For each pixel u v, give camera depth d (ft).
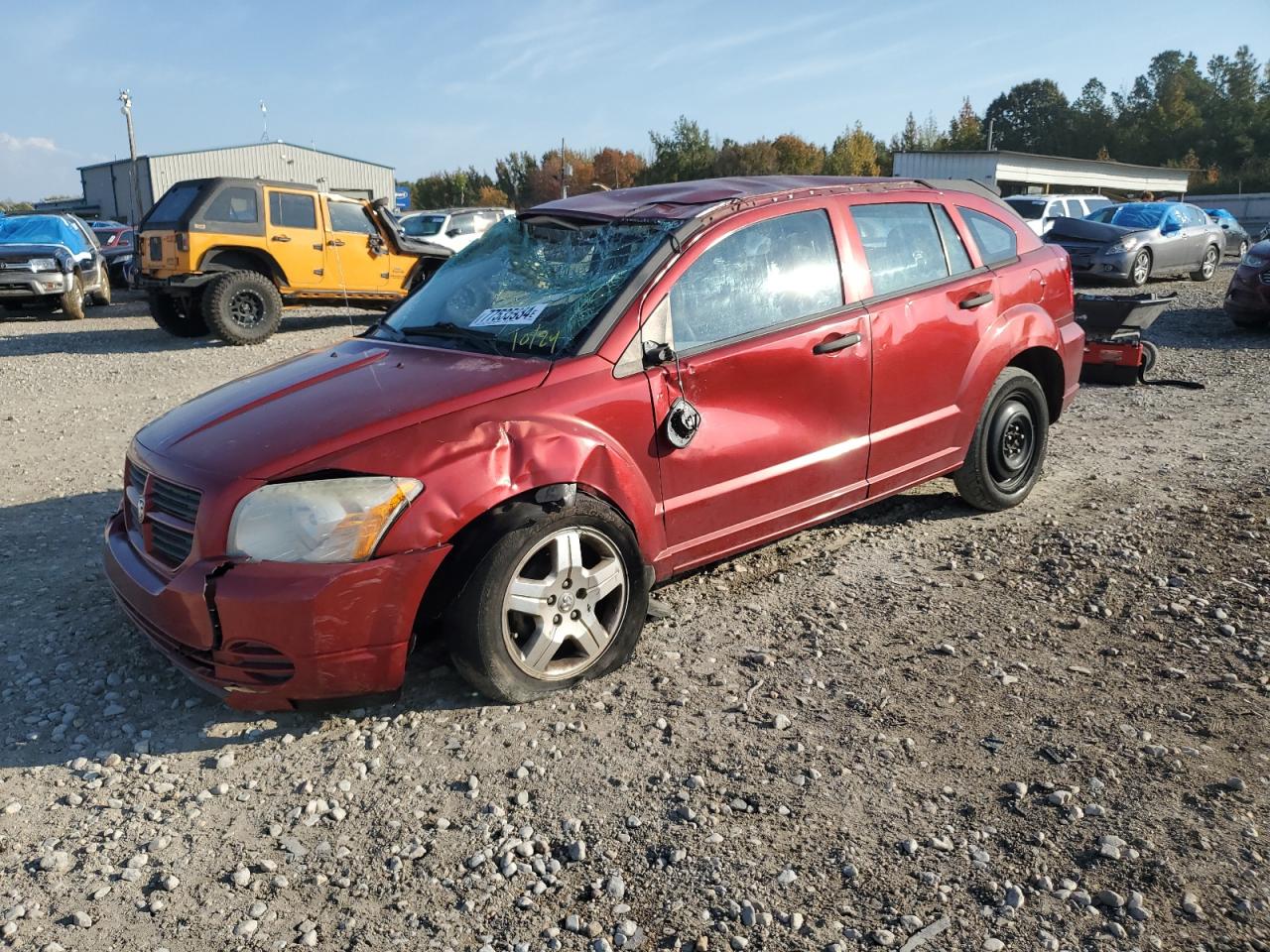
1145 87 301.02
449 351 12.05
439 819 8.92
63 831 8.93
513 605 10.36
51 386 33.22
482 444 10.18
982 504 16.57
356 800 9.26
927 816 8.73
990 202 16.51
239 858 8.51
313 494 9.64
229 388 12.63
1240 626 12.24
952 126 264.11
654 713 10.63
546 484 10.38
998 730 10.09
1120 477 18.84
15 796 9.48
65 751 10.25
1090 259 54.03
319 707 10.09
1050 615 12.78
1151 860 8.04
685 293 11.99
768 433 12.66
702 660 11.80
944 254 15.15
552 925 7.59
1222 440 21.40
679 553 12.09
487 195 248.11
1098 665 11.40
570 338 11.44
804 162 205.87
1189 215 59.00
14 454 23.35
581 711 10.71
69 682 11.69
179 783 9.63
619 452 11.11
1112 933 7.29
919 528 16.26
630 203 13.55
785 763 9.62
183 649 10.26
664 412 11.55
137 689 11.51
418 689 11.27
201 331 46.52
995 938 7.29
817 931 7.43
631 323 11.49
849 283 13.64
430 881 8.14
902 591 13.70
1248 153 256.52
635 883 8.02
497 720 10.55
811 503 13.43
